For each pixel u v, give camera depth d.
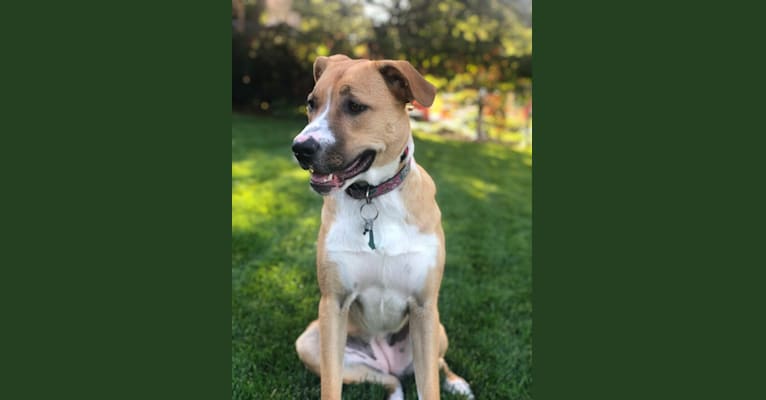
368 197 1.27
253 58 3.74
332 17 3.68
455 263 2.02
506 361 1.56
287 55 3.74
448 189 2.70
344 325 1.34
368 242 1.29
